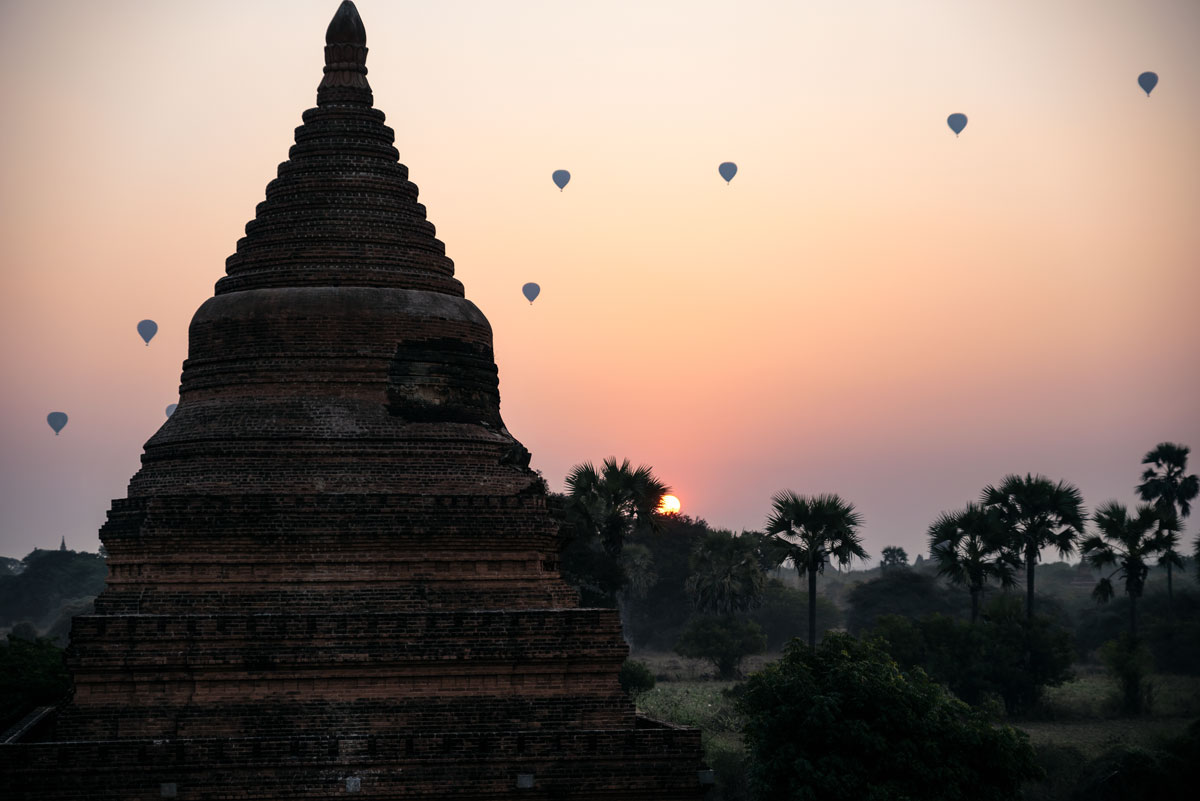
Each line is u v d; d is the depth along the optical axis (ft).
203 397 146.30
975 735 154.81
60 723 129.18
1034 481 331.77
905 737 152.35
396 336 145.69
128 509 139.74
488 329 154.71
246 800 126.21
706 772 132.36
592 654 136.15
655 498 309.42
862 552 281.74
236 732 130.00
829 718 151.12
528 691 135.85
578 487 308.40
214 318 147.64
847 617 531.91
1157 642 354.33
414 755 128.77
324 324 144.46
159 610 135.03
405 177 157.89
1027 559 331.98
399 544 138.41
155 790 125.08
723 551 396.78
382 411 143.33
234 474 139.23
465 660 133.69
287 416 141.49
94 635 129.59
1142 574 357.41
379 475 140.56
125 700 130.41
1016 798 159.53
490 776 129.59
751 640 383.45
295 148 155.74
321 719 131.23
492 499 140.67
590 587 305.12
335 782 127.34
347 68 159.02
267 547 136.46
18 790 123.75
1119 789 209.46
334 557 137.28
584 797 130.93
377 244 151.33
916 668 168.66
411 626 133.49
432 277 152.87
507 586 140.67
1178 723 278.05
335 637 132.05
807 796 148.87
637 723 150.00
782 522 282.97
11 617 633.61
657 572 499.51
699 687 348.79
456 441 144.36
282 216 152.05
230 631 130.82
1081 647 424.46
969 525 327.47
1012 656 298.76
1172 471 439.63
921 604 450.71
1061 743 247.09
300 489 138.51
